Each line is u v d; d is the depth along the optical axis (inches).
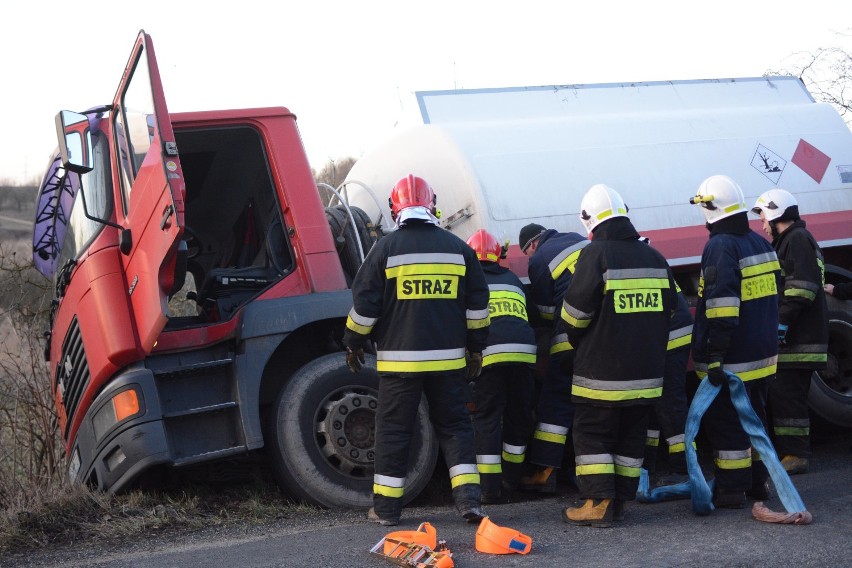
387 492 194.1
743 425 192.7
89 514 203.5
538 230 249.3
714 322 198.2
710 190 207.3
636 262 189.6
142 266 206.1
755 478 209.3
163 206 194.5
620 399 185.8
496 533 166.7
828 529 175.5
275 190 235.9
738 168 295.4
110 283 215.5
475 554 166.7
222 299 234.1
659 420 231.5
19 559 175.9
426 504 232.5
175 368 213.9
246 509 214.2
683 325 230.5
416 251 192.2
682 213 282.8
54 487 227.6
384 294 193.2
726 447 202.7
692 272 288.2
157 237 198.1
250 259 268.2
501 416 225.3
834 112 321.7
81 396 227.0
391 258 191.6
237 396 215.9
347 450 220.8
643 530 182.5
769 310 206.7
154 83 197.3
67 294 232.8
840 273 304.0
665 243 277.9
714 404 203.6
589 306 187.3
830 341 302.7
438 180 268.7
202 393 219.0
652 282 190.4
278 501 222.1
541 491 236.1
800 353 248.5
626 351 186.7
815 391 292.5
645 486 215.2
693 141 294.2
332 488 217.9
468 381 205.9
